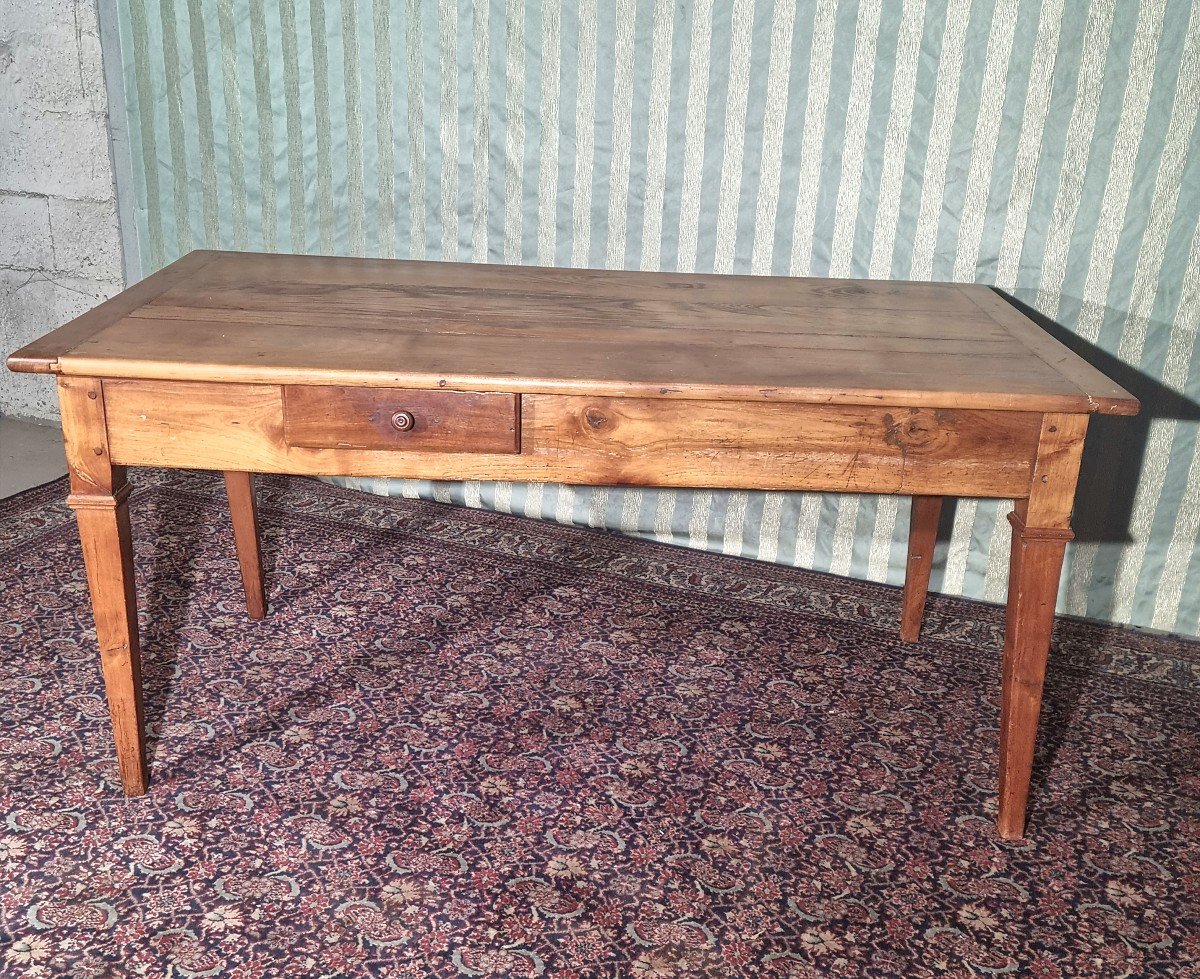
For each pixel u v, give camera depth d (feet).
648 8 9.14
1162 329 8.77
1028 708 6.39
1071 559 9.48
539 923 5.84
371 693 7.79
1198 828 6.82
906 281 8.46
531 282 7.86
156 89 10.68
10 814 6.45
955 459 6.02
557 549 10.12
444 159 10.12
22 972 5.40
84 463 6.01
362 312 6.88
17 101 11.07
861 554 10.02
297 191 10.65
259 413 5.93
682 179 9.55
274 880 6.05
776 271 9.61
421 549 9.96
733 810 6.79
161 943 5.60
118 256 11.39
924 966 5.68
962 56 8.57
